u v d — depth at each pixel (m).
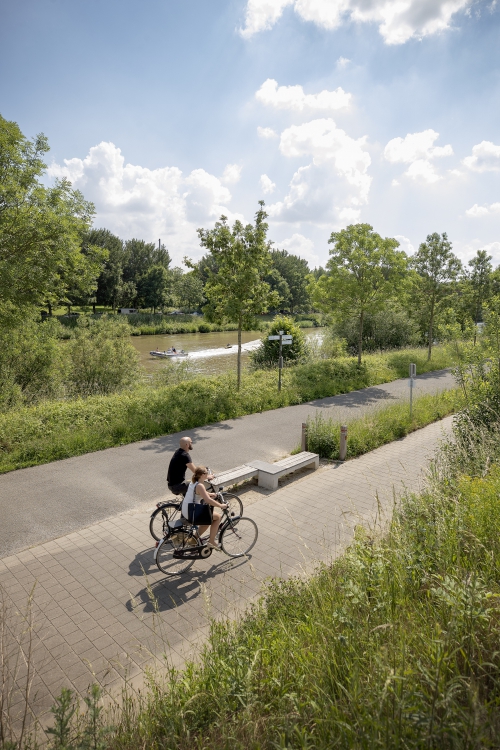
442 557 4.10
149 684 3.71
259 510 7.75
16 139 11.80
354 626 3.25
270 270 16.52
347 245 21.30
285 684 3.16
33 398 16.11
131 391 17.30
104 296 73.25
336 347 28.48
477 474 6.35
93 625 4.91
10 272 10.69
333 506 7.84
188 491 6.04
